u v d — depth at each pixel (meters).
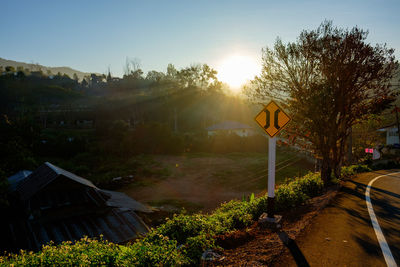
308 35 13.14
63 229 12.26
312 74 13.50
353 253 4.59
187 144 52.59
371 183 14.84
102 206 14.12
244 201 9.59
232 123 69.44
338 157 16.16
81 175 32.19
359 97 13.84
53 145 43.00
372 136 37.25
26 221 12.45
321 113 13.38
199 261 4.29
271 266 4.12
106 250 4.21
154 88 114.62
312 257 4.43
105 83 168.12
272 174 6.38
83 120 77.31
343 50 12.74
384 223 6.47
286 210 8.30
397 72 13.03
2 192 14.79
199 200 23.67
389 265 4.11
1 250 10.65
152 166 37.66
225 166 38.75
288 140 15.38
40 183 14.25
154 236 5.39
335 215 7.24
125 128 57.44
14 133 40.34
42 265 3.74
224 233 5.84
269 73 13.97
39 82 151.38
